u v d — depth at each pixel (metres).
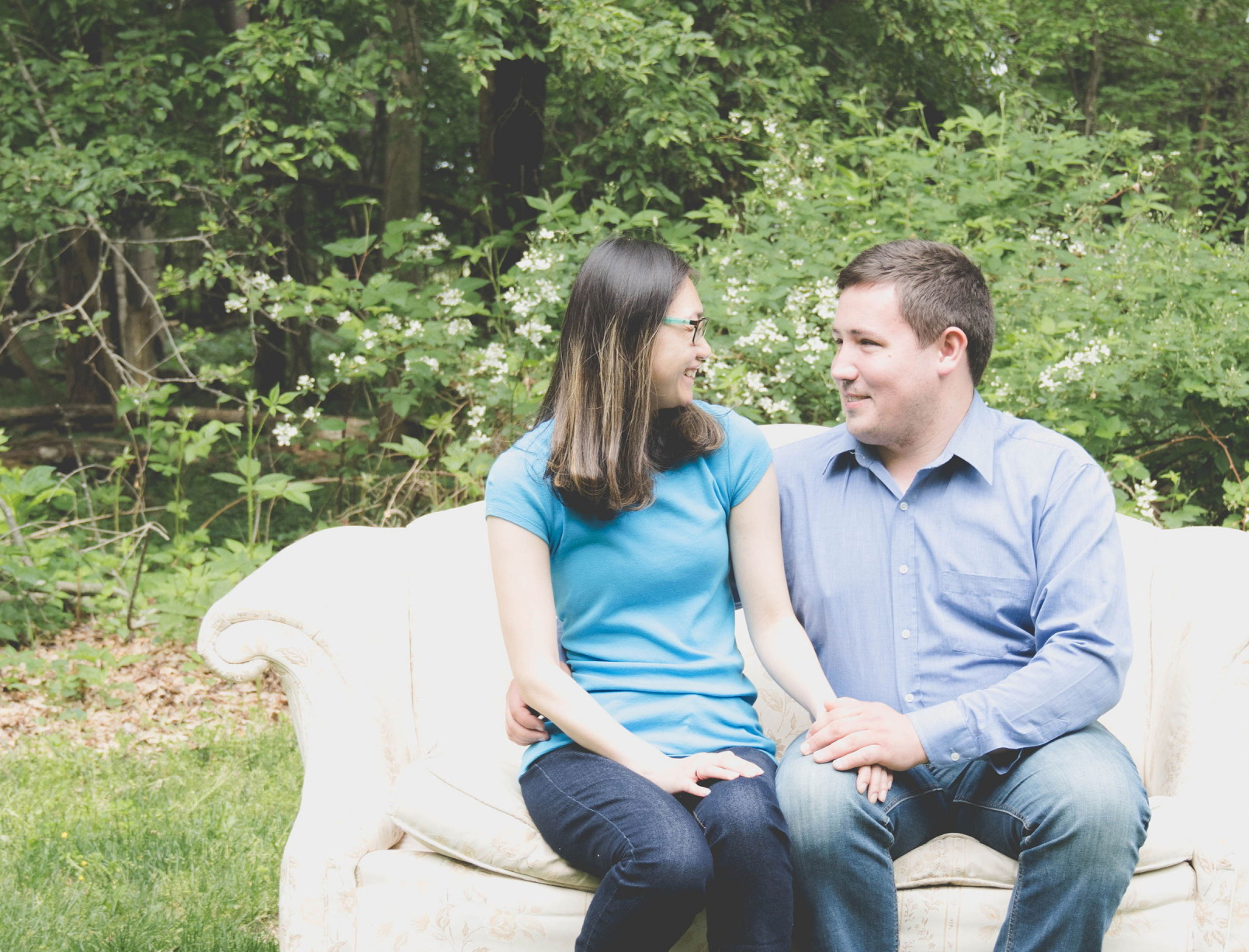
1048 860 1.85
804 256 4.67
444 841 1.98
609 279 2.01
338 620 2.23
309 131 5.29
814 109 6.12
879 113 6.17
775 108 5.56
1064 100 7.89
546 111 6.44
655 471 2.04
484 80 5.11
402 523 5.04
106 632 5.00
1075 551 2.04
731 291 4.43
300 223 7.01
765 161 5.79
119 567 5.24
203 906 2.65
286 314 5.07
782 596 2.15
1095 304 4.48
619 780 1.88
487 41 5.11
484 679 2.44
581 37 5.00
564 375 2.04
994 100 6.82
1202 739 2.17
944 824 2.04
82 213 5.66
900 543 2.13
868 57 6.30
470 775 2.08
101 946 2.48
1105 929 1.86
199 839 3.02
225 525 6.95
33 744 3.84
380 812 2.13
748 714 2.07
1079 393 4.20
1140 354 4.28
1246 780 2.13
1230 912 1.94
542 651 1.99
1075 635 1.98
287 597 2.20
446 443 5.18
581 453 1.98
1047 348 4.18
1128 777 1.87
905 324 2.07
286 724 4.12
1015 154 5.42
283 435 4.88
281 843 3.04
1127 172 5.48
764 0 5.82
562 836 1.89
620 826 1.81
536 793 1.96
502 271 6.34
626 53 5.21
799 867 1.90
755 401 4.27
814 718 2.02
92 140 5.54
